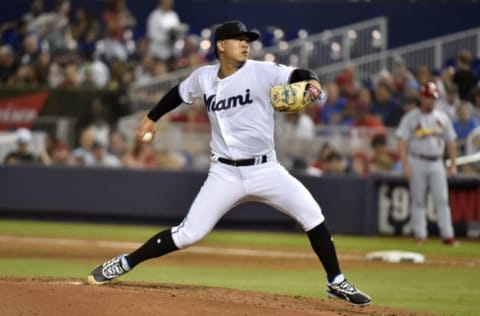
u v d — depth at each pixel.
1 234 56.75
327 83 75.31
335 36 77.69
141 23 89.12
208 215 27.16
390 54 76.12
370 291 34.22
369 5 83.56
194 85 27.67
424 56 76.00
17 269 38.59
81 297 24.25
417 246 52.97
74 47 81.88
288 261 45.19
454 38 75.56
